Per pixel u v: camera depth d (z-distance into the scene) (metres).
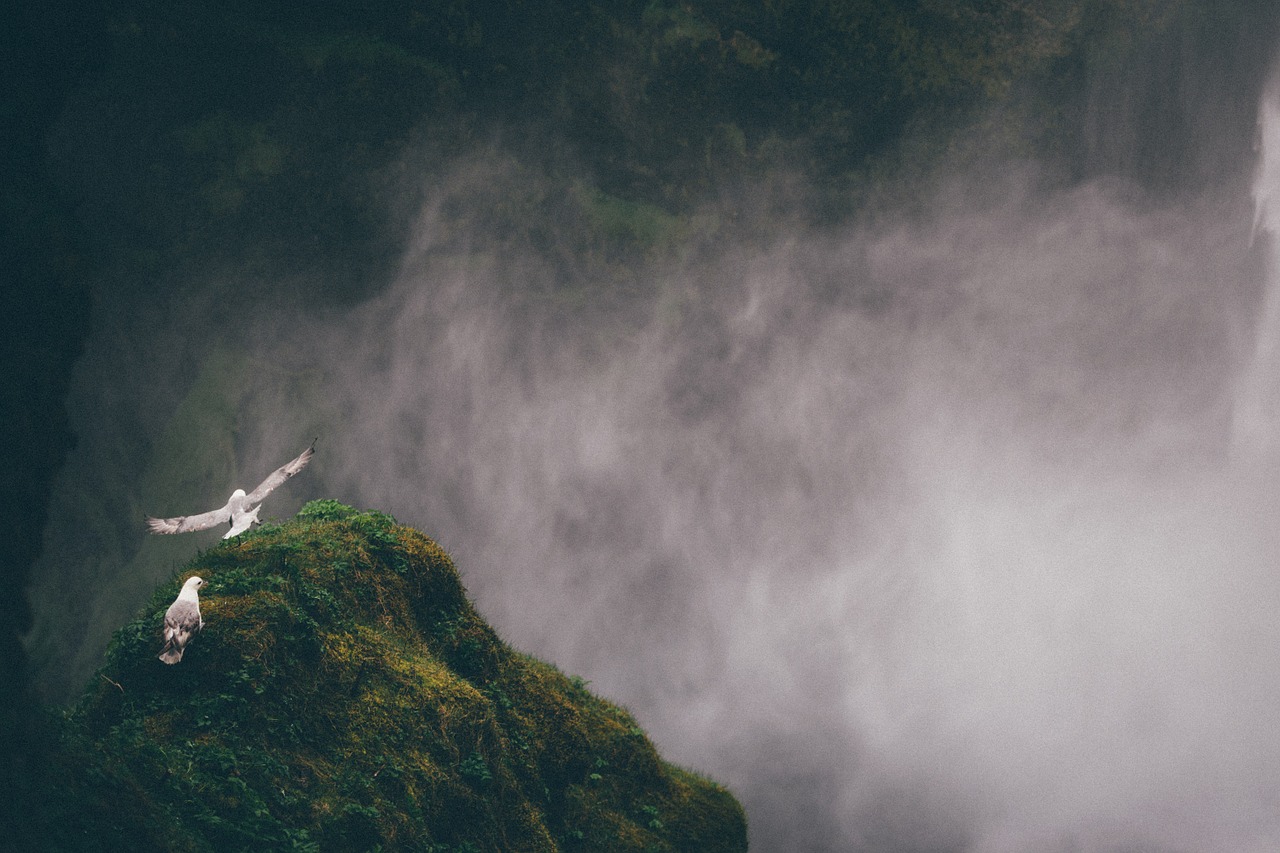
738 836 17.19
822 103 43.09
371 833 10.70
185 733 10.18
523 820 13.25
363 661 12.09
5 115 8.88
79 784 8.62
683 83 42.50
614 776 16.30
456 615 14.15
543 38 41.88
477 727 12.58
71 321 8.83
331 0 40.50
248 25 39.69
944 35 42.19
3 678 7.91
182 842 9.09
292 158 40.78
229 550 12.49
